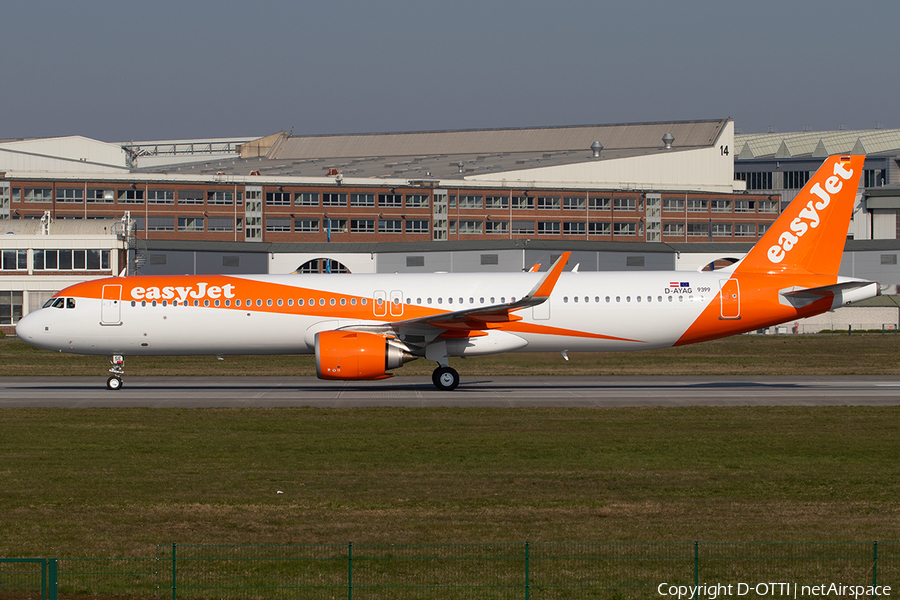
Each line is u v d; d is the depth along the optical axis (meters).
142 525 73.00
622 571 61.56
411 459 99.62
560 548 66.25
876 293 159.50
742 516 75.38
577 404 144.00
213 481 88.94
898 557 63.38
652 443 109.06
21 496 82.69
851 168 161.88
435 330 158.50
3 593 57.75
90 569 62.19
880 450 105.00
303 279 163.88
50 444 108.75
